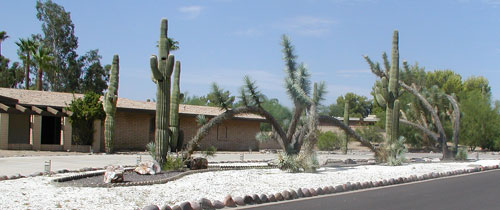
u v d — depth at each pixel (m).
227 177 16.16
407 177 17.67
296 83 19.97
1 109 27.72
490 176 20.31
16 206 9.74
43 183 13.62
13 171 17.11
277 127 20.41
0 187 12.69
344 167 21.97
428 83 66.56
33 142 28.95
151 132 36.00
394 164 23.98
